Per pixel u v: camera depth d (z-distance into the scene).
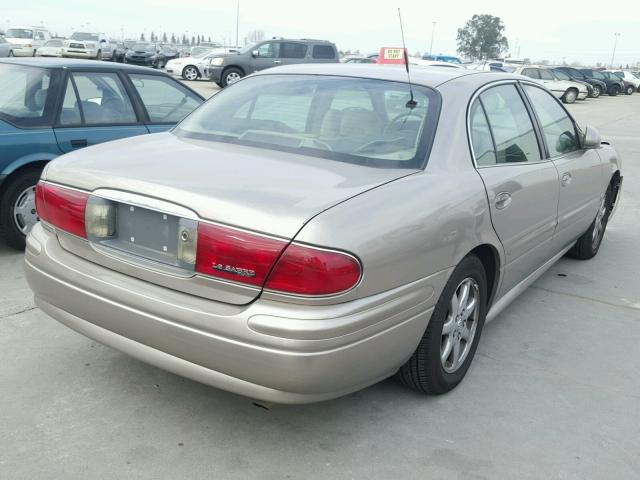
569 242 5.00
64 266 2.85
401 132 3.10
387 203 2.58
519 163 3.69
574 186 4.47
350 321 2.38
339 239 2.34
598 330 4.25
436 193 2.82
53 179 2.95
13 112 4.98
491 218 3.21
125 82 5.68
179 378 3.29
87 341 3.64
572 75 36.84
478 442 2.90
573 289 5.03
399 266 2.56
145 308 2.57
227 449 2.75
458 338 3.26
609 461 2.83
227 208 2.41
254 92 3.61
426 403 3.20
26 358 3.42
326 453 2.76
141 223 2.65
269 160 2.89
